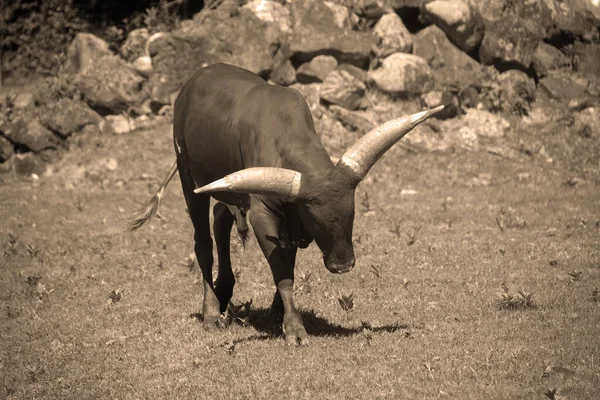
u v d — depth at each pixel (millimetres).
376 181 54938
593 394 22062
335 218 24703
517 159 58594
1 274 39531
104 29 96562
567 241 40062
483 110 63969
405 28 67375
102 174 59375
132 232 46156
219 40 65875
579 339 26328
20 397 25609
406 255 38688
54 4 97062
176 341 28891
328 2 68812
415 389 23062
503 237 41219
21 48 96375
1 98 73375
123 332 30547
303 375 24625
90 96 66562
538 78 66250
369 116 61938
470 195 50875
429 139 60406
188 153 31000
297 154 26047
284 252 26891
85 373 26938
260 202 26516
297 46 64375
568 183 53562
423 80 63781
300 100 27578
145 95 66875
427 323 29062
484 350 25703
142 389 25016
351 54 64625
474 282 34000
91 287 36875
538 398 21906
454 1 65500
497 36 65438
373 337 27438
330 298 32750
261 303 33156
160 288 35875
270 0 67250
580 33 67125
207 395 24125
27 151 66500
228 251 31453
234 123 28203
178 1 87875
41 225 48812
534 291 32156
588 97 64312
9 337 31094
